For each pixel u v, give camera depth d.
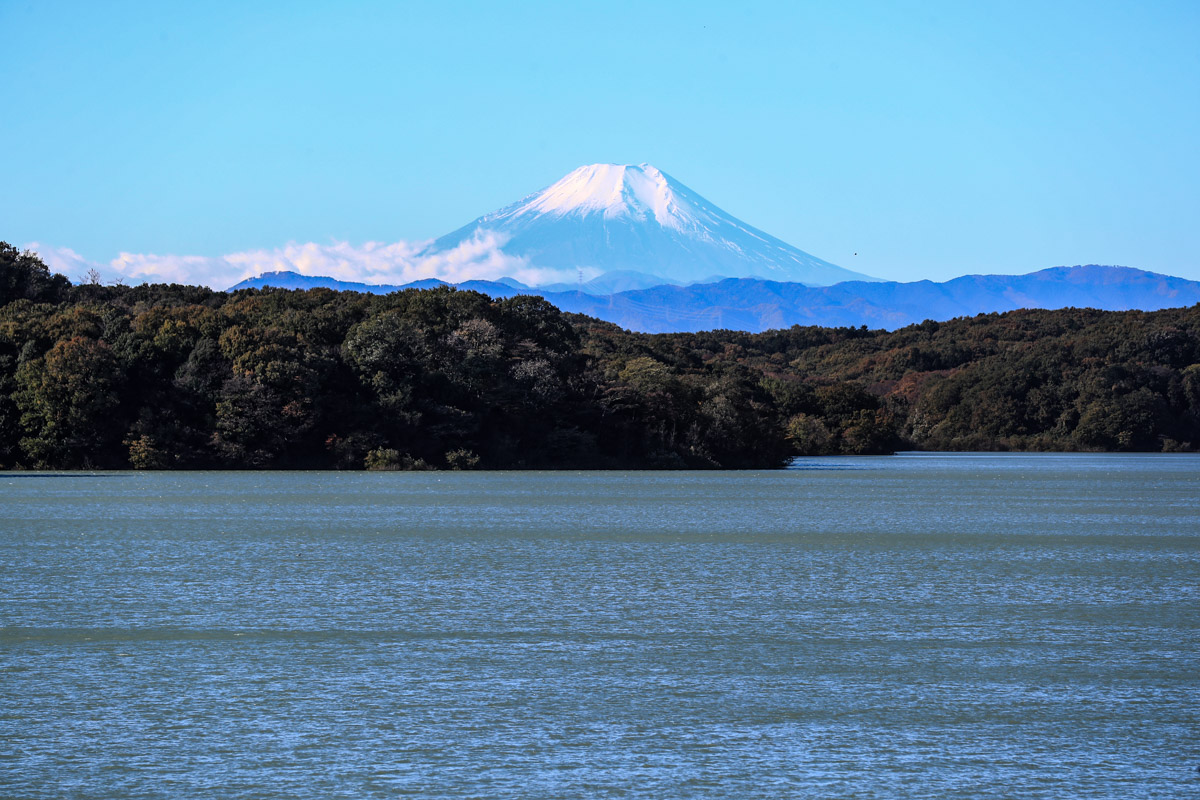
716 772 40.16
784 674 53.56
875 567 93.00
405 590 78.25
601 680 52.38
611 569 90.25
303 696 49.50
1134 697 49.50
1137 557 101.31
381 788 38.69
